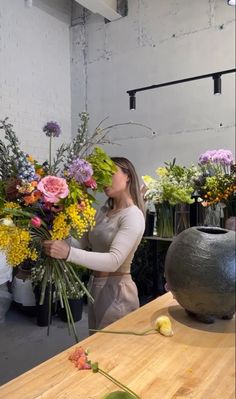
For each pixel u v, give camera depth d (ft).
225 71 12.09
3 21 13.66
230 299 3.19
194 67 13.71
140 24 15.08
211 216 9.31
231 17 12.92
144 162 14.96
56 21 16.30
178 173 10.18
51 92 15.97
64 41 16.80
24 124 14.58
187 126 13.84
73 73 17.03
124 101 15.56
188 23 13.87
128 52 15.43
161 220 10.82
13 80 14.10
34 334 10.51
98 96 16.31
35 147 15.05
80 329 10.67
